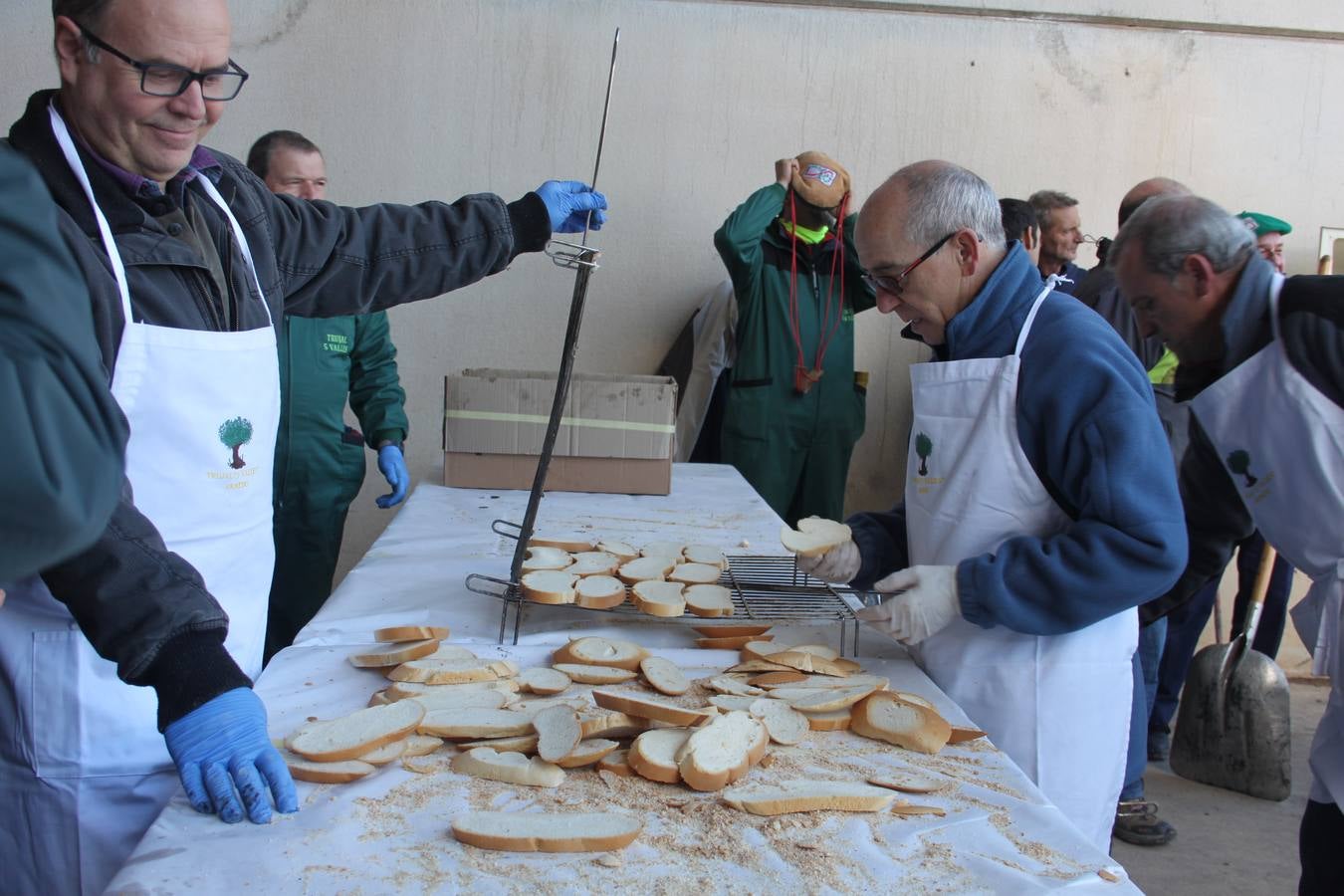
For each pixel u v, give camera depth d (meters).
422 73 4.11
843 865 1.02
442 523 2.41
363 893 0.95
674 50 4.18
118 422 0.79
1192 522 1.90
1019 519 1.51
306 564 2.94
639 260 4.27
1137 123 4.37
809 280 3.87
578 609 1.80
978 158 4.34
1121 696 1.55
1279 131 4.42
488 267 1.98
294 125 4.10
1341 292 1.59
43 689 1.27
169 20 1.19
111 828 1.31
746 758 1.20
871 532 1.78
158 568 1.13
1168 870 2.81
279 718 1.33
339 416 2.96
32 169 0.80
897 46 4.25
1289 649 4.40
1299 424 1.63
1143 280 1.71
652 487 2.79
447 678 1.42
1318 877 1.75
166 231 1.34
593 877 0.99
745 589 1.78
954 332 1.54
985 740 1.34
